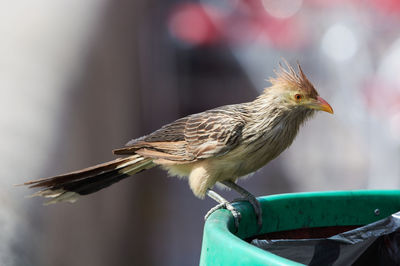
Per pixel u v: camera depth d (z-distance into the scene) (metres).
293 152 19.42
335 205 6.00
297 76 7.65
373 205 6.05
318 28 17.80
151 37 19.61
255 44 20.22
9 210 7.14
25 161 7.78
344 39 16.52
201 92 21.73
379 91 15.56
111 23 12.75
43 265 7.42
